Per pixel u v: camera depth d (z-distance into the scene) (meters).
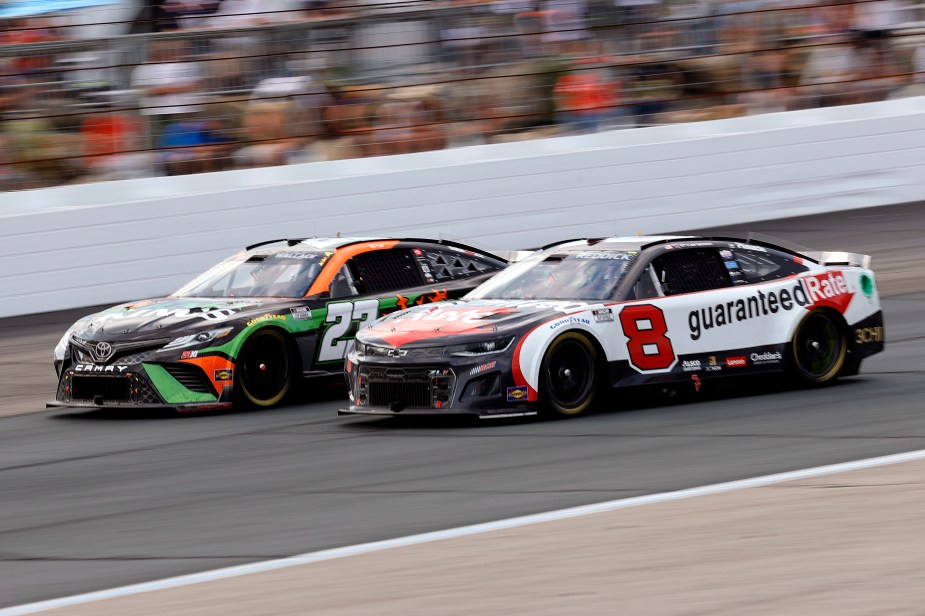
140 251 53.12
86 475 25.52
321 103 59.16
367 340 29.69
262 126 58.03
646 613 13.86
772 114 65.38
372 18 59.97
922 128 67.50
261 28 57.97
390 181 57.56
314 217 56.31
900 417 27.17
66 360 33.31
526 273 32.16
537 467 23.66
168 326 32.53
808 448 24.08
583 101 63.62
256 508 21.58
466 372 28.08
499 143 61.34
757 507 18.94
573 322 28.84
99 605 15.73
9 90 54.22
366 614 14.45
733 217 63.69
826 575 14.96
